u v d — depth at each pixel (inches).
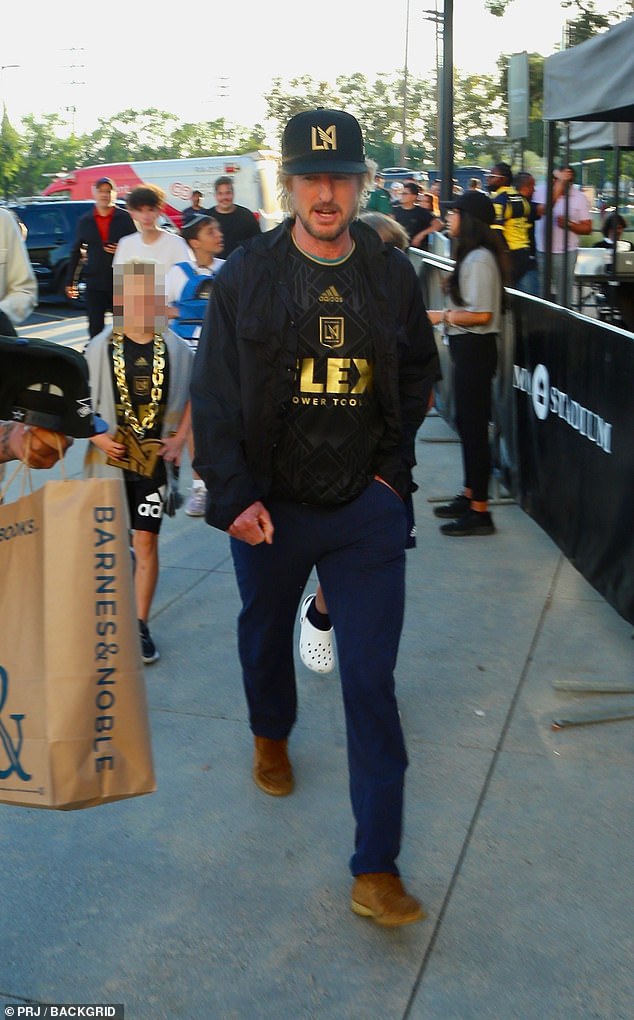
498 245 232.7
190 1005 103.0
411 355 119.5
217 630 192.4
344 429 113.0
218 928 114.0
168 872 124.0
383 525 115.6
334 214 107.4
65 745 80.0
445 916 115.1
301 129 106.7
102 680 81.3
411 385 120.9
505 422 257.6
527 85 434.9
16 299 163.3
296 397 111.8
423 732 154.6
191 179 900.0
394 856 113.6
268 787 139.6
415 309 117.2
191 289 250.4
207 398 113.5
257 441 113.2
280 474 114.6
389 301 112.6
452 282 231.9
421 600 204.1
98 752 81.7
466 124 1455.5
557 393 213.3
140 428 170.7
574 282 415.5
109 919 115.8
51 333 639.1
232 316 112.5
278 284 110.3
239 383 113.8
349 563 115.5
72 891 120.8
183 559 230.1
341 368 111.3
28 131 3122.5
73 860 126.6
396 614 114.7
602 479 187.3
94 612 81.0
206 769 146.6
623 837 129.0
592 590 207.3
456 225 233.0
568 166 385.4
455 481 289.7
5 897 119.8
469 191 233.5
